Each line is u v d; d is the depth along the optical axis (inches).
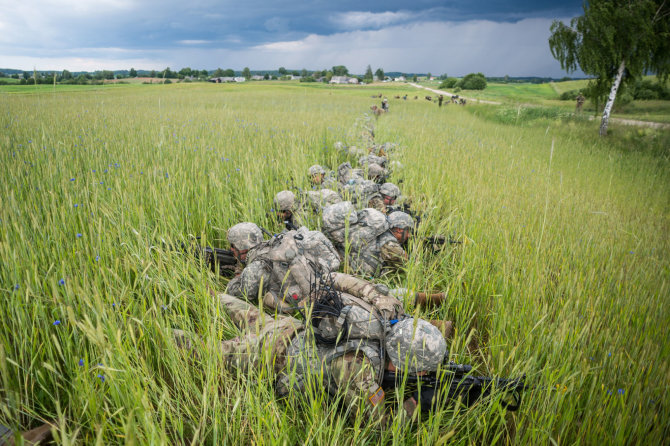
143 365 96.1
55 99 935.0
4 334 105.1
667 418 98.5
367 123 670.5
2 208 155.3
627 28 658.2
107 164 264.4
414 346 100.3
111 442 87.0
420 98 2236.7
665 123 903.7
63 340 101.1
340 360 104.3
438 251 202.5
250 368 102.1
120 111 663.8
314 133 491.2
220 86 2797.7
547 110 1023.0
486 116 1167.0
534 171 401.1
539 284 156.2
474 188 282.5
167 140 348.5
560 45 732.0
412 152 422.3
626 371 114.7
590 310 140.9
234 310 134.1
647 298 155.2
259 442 87.5
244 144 368.2
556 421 101.2
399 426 90.4
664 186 404.5
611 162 491.8
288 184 274.7
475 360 134.6
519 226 213.2
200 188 228.7
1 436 79.4
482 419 103.0
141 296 122.3
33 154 258.8
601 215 270.2
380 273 184.5
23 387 96.6
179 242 170.2
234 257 174.9
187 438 98.1
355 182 248.1
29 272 114.3
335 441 88.4
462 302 158.1
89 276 120.3
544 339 123.2
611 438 93.9
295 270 133.6
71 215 162.2
